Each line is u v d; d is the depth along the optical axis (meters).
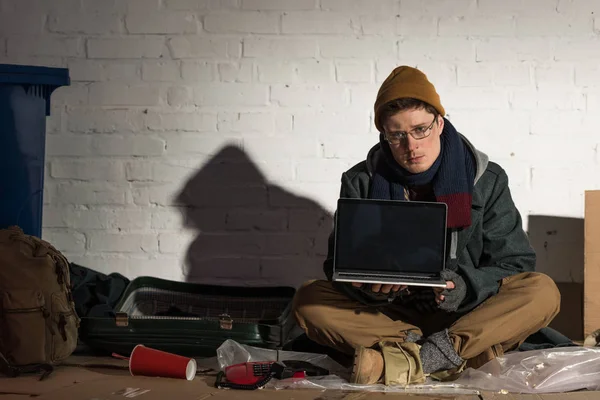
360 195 2.49
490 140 3.07
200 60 3.14
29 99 2.81
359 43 3.09
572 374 2.18
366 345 2.33
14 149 2.80
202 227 3.17
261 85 3.13
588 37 3.04
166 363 2.29
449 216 2.33
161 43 3.15
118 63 3.16
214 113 3.15
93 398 2.02
